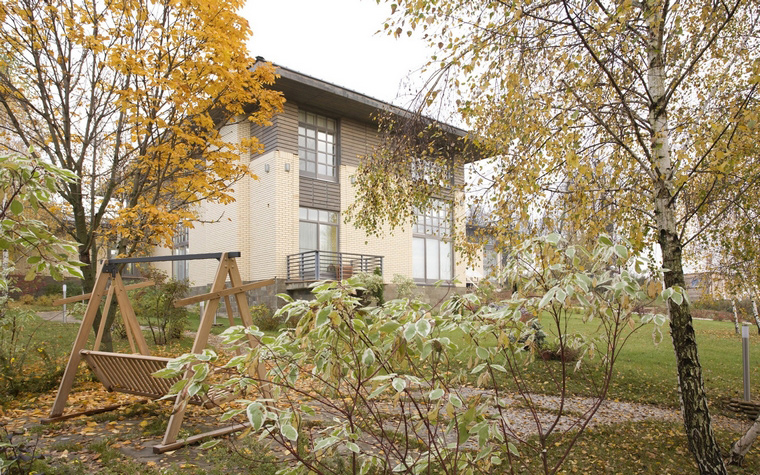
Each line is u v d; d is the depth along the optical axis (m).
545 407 6.84
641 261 2.45
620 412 6.96
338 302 2.18
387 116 6.95
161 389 4.60
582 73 4.71
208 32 6.38
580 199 4.71
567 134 4.59
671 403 7.62
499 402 2.44
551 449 4.95
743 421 7.06
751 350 12.25
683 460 5.02
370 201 7.41
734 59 5.24
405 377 2.09
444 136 6.35
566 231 5.03
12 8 6.09
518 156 4.76
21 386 5.80
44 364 6.45
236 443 3.96
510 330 2.59
